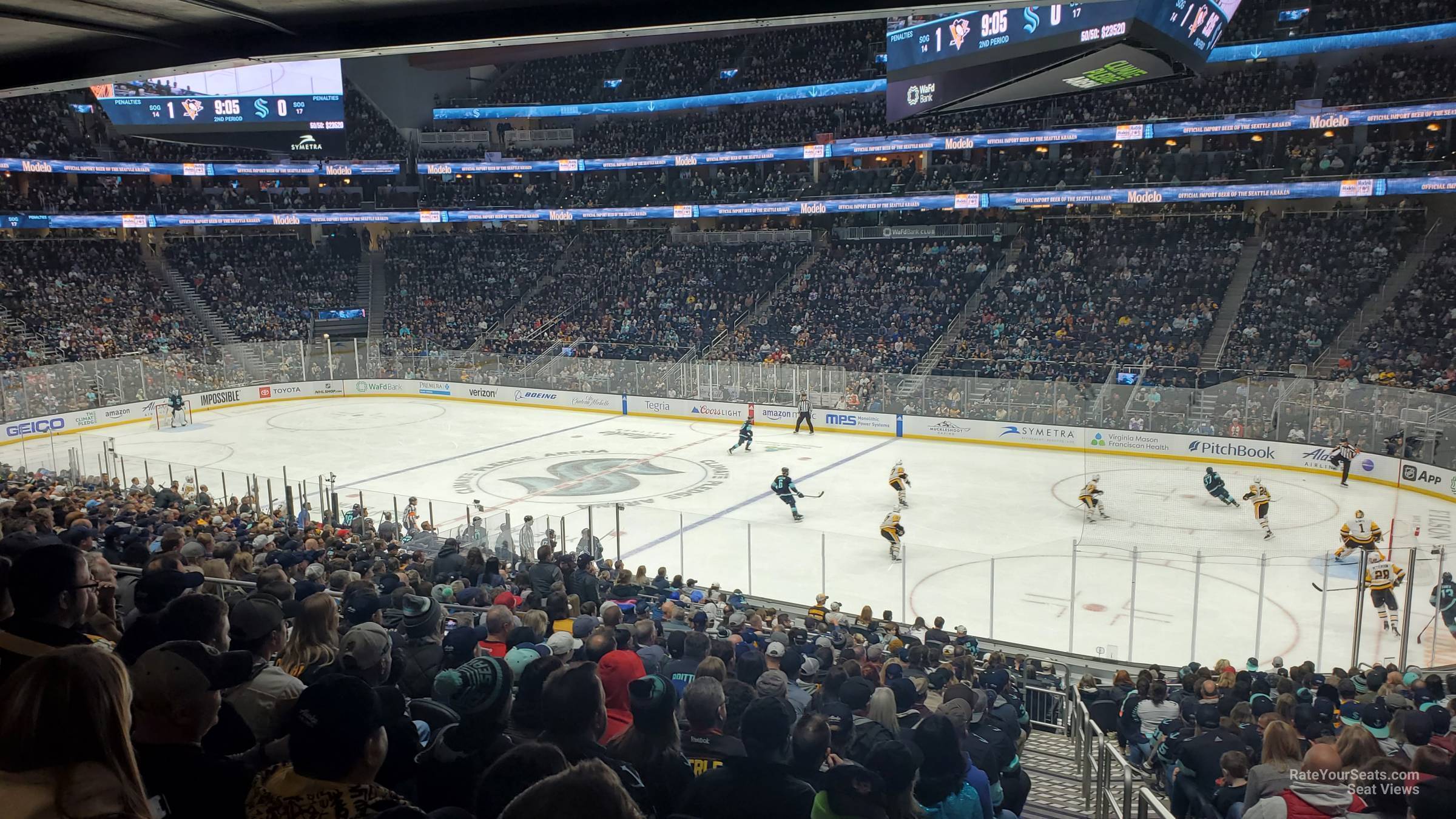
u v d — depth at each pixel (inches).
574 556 581.0
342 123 1927.9
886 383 1461.6
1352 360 1275.8
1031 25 1186.6
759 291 1875.0
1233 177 1488.7
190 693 134.5
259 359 1788.9
